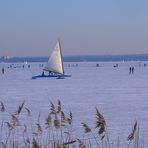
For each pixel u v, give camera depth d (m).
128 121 41.19
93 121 40.66
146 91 85.88
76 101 65.69
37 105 59.44
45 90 93.81
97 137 30.47
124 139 30.48
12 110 51.44
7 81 135.62
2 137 29.28
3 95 80.19
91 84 113.94
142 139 30.80
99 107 55.97
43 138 27.50
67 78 150.88
